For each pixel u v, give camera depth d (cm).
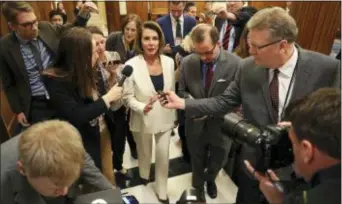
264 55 109
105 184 107
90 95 144
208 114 148
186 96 180
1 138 203
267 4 429
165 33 335
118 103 179
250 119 127
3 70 202
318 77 113
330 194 60
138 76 177
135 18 259
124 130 225
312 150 64
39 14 415
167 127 192
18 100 208
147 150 211
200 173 208
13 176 83
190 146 198
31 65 201
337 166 61
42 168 69
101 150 175
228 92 144
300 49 120
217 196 218
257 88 124
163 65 182
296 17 161
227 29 280
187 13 398
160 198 211
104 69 173
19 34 190
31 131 74
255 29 107
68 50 132
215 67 173
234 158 210
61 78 135
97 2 590
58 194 78
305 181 76
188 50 236
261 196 122
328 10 144
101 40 175
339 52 150
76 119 136
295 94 115
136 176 241
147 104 170
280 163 96
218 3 386
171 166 253
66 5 510
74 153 73
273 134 95
